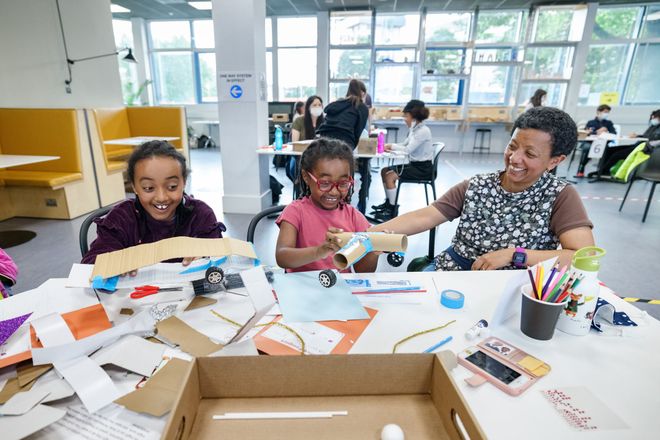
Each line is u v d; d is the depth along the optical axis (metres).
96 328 0.69
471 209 1.23
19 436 0.45
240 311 0.76
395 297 0.84
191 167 6.35
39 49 4.09
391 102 8.52
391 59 8.12
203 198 4.25
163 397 0.52
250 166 3.55
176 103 9.54
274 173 6.18
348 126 3.12
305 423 0.46
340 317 0.75
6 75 3.81
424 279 0.93
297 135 4.58
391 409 0.48
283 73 8.83
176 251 0.72
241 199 3.63
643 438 0.48
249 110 3.41
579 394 0.55
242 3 3.15
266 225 3.29
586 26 7.32
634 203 4.21
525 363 0.61
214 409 0.47
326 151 1.09
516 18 7.73
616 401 0.54
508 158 1.10
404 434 0.44
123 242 1.08
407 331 0.71
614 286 2.26
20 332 0.67
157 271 0.77
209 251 0.73
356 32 7.90
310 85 8.85
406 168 3.56
